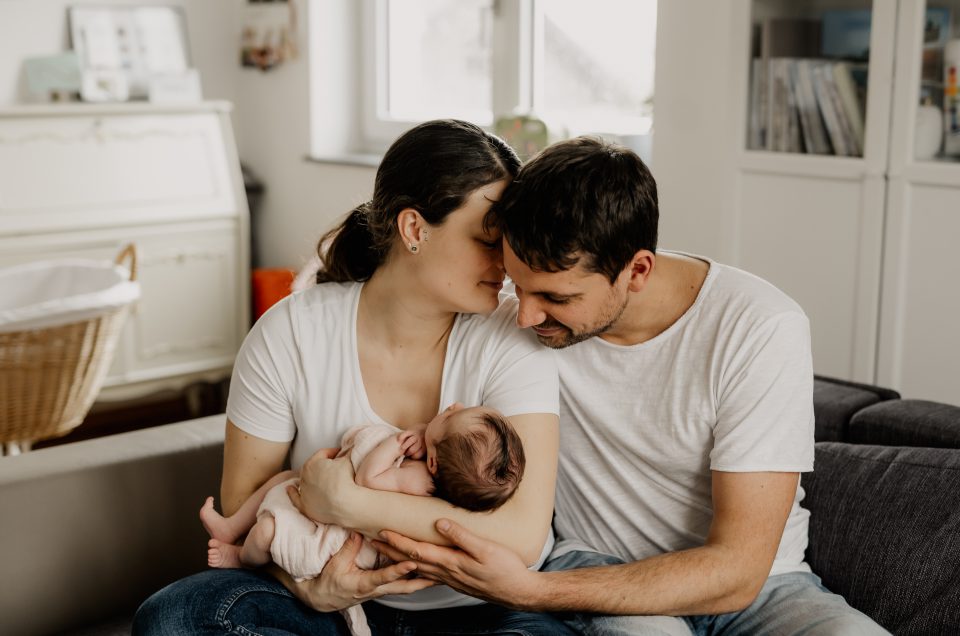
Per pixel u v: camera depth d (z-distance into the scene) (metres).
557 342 1.46
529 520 1.43
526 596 1.39
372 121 4.41
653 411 1.53
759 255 2.80
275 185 4.63
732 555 1.40
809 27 2.60
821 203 2.63
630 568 1.43
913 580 1.50
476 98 3.95
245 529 1.56
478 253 1.43
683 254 1.61
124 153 3.87
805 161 2.64
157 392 4.12
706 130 2.91
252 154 4.75
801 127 2.66
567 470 1.65
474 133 1.45
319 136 4.36
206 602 1.41
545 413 1.51
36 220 3.64
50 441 3.93
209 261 4.08
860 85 2.52
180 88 4.19
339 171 4.21
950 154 2.39
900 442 1.73
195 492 1.89
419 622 1.56
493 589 1.39
